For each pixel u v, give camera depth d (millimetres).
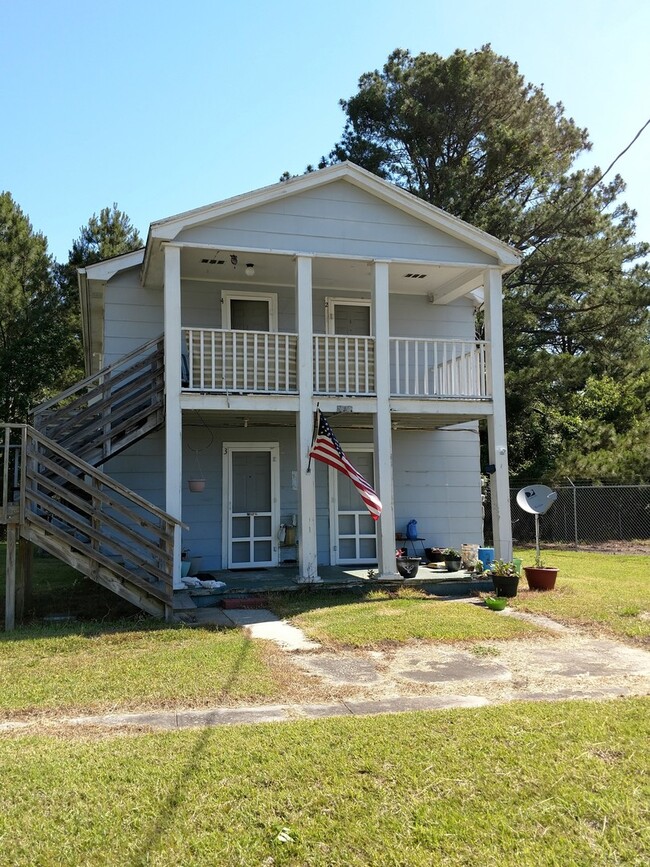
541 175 24984
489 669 6578
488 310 12227
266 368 11102
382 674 6395
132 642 7691
